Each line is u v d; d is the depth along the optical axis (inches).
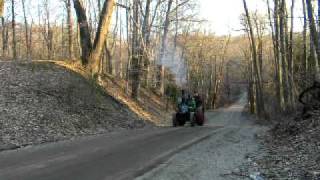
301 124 708.0
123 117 1000.9
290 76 1375.5
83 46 1133.7
